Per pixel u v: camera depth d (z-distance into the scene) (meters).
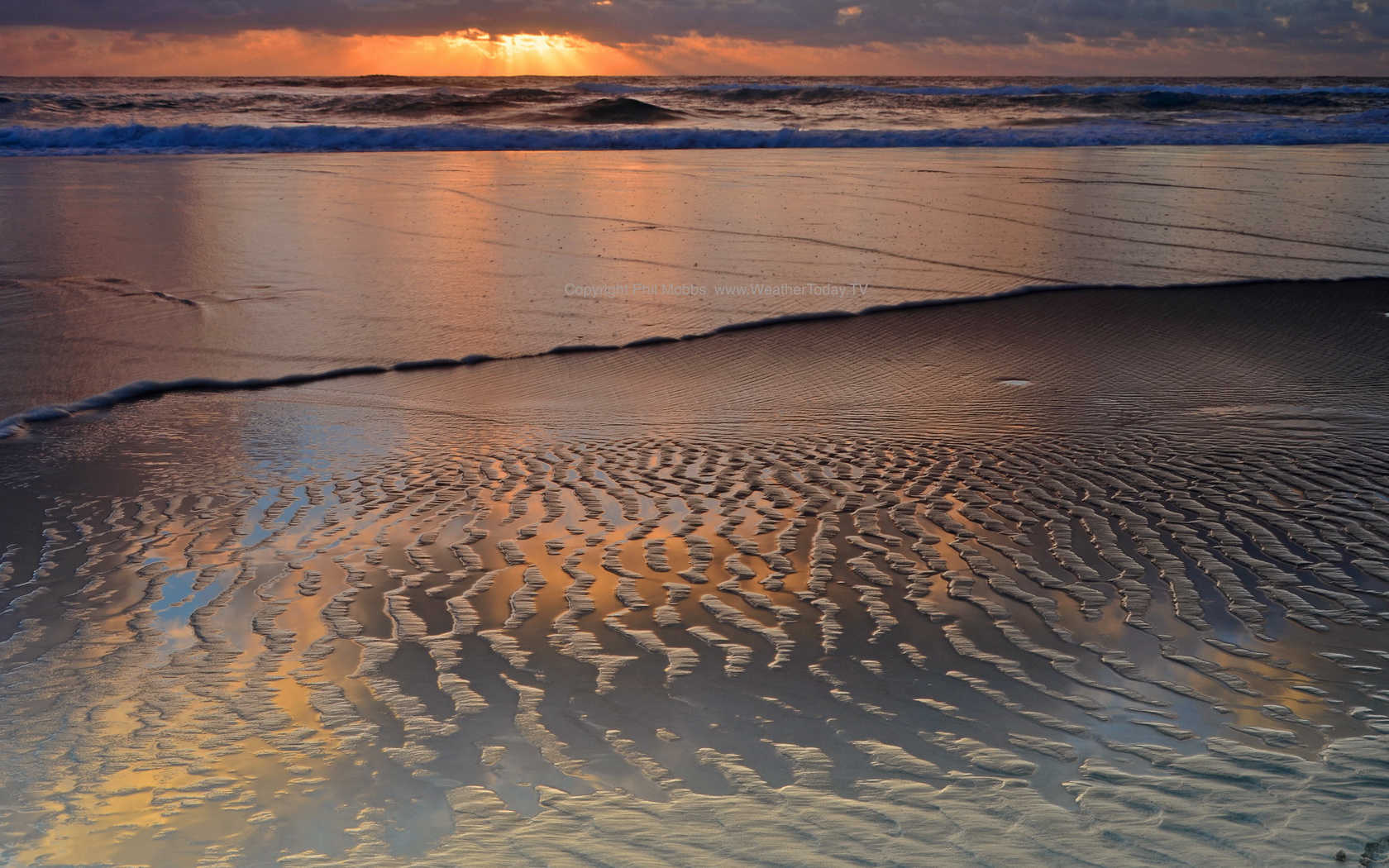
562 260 11.30
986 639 3.50
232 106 33.91
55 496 5.13
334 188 16.80
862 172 19.66
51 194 15.52
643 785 2.62
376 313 9.09
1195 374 7.37
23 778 2.67
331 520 4.78
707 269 10.90
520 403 6.88
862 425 6.33
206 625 3.66
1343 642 3.44
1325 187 16.94
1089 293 9.80
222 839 2.40
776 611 3.75
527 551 4.38
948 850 2.30
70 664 3.36
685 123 33.62
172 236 12.31
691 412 6.68
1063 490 5.09
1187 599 3.80
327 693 3.14
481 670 3.29
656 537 4.53
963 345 8.26
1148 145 26.95
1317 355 7.77
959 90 43.97
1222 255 11.45
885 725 2.94
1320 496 4.92
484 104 36.22
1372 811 2.44
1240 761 2.71
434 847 2.35
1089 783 2.61
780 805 2.51
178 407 6.77
